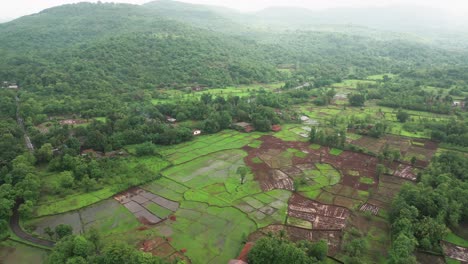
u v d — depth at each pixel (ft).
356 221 290.56
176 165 406.21
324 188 352.28
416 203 288.10
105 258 211.61
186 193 336.90
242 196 332.80
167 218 292.20
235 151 456.45
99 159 391.24
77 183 340.59
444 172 359.05
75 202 313.94
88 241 230.48
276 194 338.54
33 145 432.66
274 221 289.12
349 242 257.96
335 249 251.19
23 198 305.94
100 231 270.67
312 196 334.85
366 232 275.18
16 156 371.35
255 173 387.34
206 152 451.12
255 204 317.63
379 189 350.02
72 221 284.61
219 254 245.24
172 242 258.16
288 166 409.08
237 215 298.35
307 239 263.08
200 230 275.18
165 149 459.32
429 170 368.07
